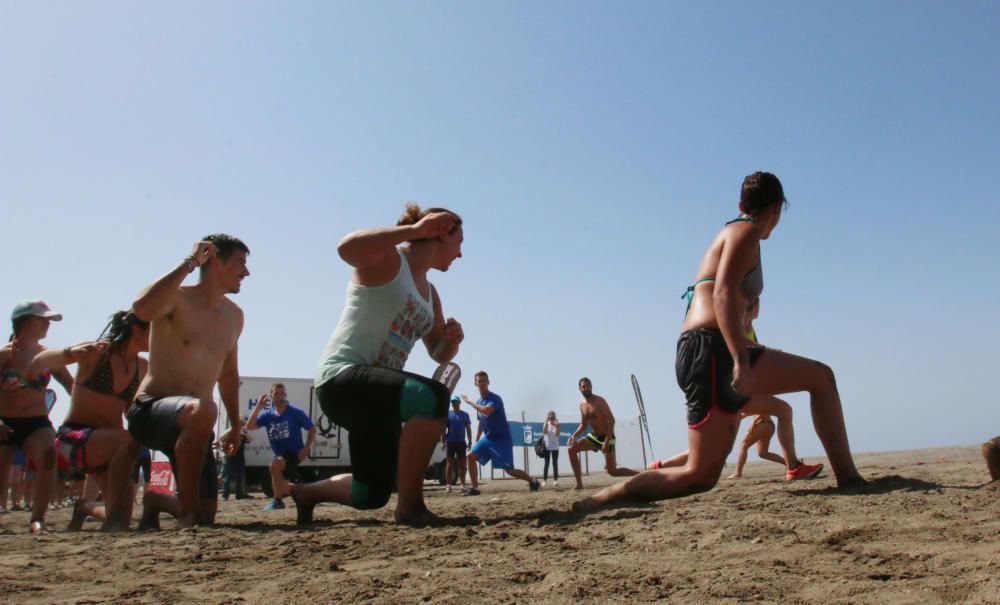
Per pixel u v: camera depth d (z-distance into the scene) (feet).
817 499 14.42
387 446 14.79
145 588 9.34
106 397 18.43
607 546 11.14
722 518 12.84
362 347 14.46
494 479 73.61
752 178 15.43
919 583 7.94
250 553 11.89
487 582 8.98
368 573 9.81
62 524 22.62
